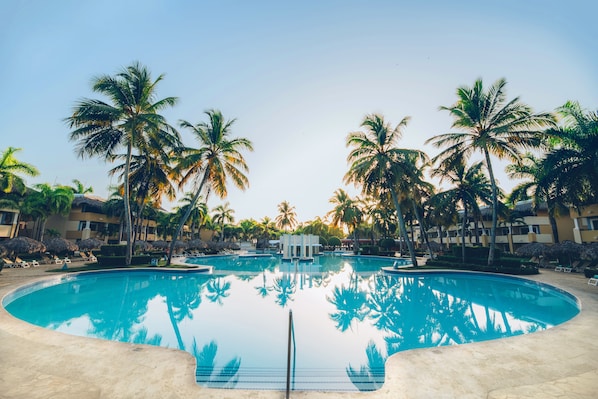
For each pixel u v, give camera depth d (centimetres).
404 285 1683
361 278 1955
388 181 2386
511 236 3472
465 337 811
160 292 1432
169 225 4975
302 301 1252
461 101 2123
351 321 960
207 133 2498
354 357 660
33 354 541
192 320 954
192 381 446
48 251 2720
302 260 3531
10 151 2455
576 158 1669
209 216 5884
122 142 2109
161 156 2314
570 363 509
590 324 742
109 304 1166
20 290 1247
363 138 2445
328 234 6284
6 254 2088
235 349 702
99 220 3666
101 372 470
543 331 685
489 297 1355
